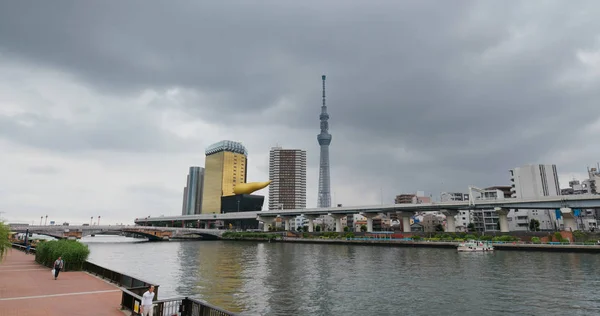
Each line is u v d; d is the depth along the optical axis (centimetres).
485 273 5862
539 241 10200
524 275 5597
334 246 13512
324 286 4800
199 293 4284
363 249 11744
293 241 16600
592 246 8981
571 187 18825
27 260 5388
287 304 3797
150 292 1998
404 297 4131
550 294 4231
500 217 12600
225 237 19875
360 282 5112
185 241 19012
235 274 5912
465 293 4328
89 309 2319
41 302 2508
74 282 3331
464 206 13250
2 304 2430
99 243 16350
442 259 8131
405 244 12562
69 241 4659
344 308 3644
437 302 3891
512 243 10281
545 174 16462
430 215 19850
